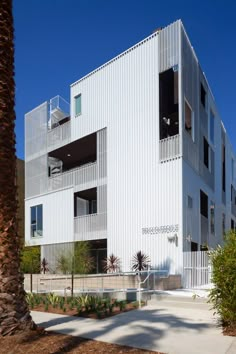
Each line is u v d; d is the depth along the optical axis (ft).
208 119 86.07
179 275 57.67
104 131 75.05
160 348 24.02
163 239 62.59
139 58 70.03
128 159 69.62
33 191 93.15
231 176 122.42
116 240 69.36
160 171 64.64
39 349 23.36
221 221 99.04
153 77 67.56
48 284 64.28
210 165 87.15
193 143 70.49
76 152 90.02
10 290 26.23
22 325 26.53
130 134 69.87
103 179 73.92
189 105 69.21
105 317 35.70
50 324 32.27
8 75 27.91
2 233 26.53
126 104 71.36
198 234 70.74
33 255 83.92
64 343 24.86
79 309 38.45
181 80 64.23
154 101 66.95
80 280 59.52
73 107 82.89
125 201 69.05
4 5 28.07
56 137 87.25
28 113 96.84
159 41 67.31
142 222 65.92
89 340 26.08
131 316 36.14
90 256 77.41
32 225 92.12
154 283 52.90
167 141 64.34
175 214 61.82
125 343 25.27
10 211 26.94
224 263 28.35
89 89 79.20
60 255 73.61
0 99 27.43
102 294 49.85
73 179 82.02
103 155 74.59
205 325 31.32
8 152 27.32
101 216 73.41
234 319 28.22
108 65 75.41
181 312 38.52
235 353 22.88
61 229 83.56
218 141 98.63
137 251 65.67
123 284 54.24
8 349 23.29
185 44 67.67
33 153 94.38
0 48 27.71
